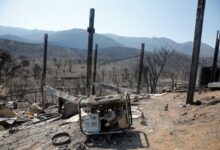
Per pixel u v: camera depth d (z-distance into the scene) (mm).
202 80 18938
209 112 8539
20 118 12125
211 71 18547
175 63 68188
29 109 16156
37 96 32719
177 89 15531
